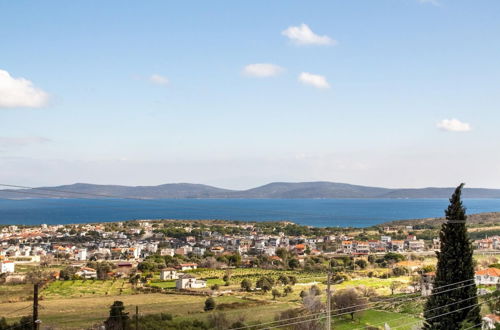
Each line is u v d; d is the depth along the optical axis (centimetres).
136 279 12231
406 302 7331
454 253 3819
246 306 8169
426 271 11725
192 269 14462
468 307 3769
